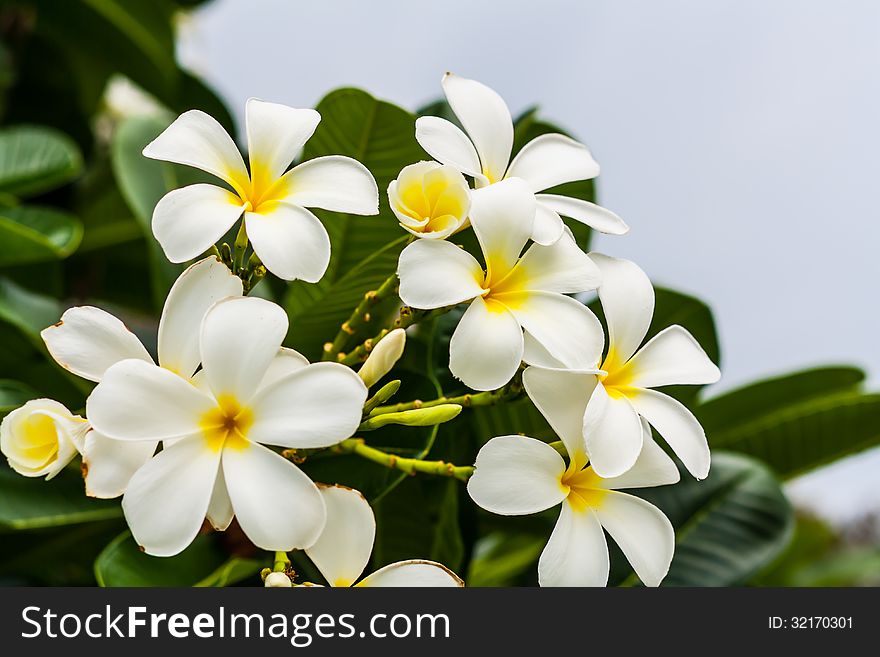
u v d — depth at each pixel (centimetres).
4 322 96
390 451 86
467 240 90
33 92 138
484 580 102
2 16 135
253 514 73
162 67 130
